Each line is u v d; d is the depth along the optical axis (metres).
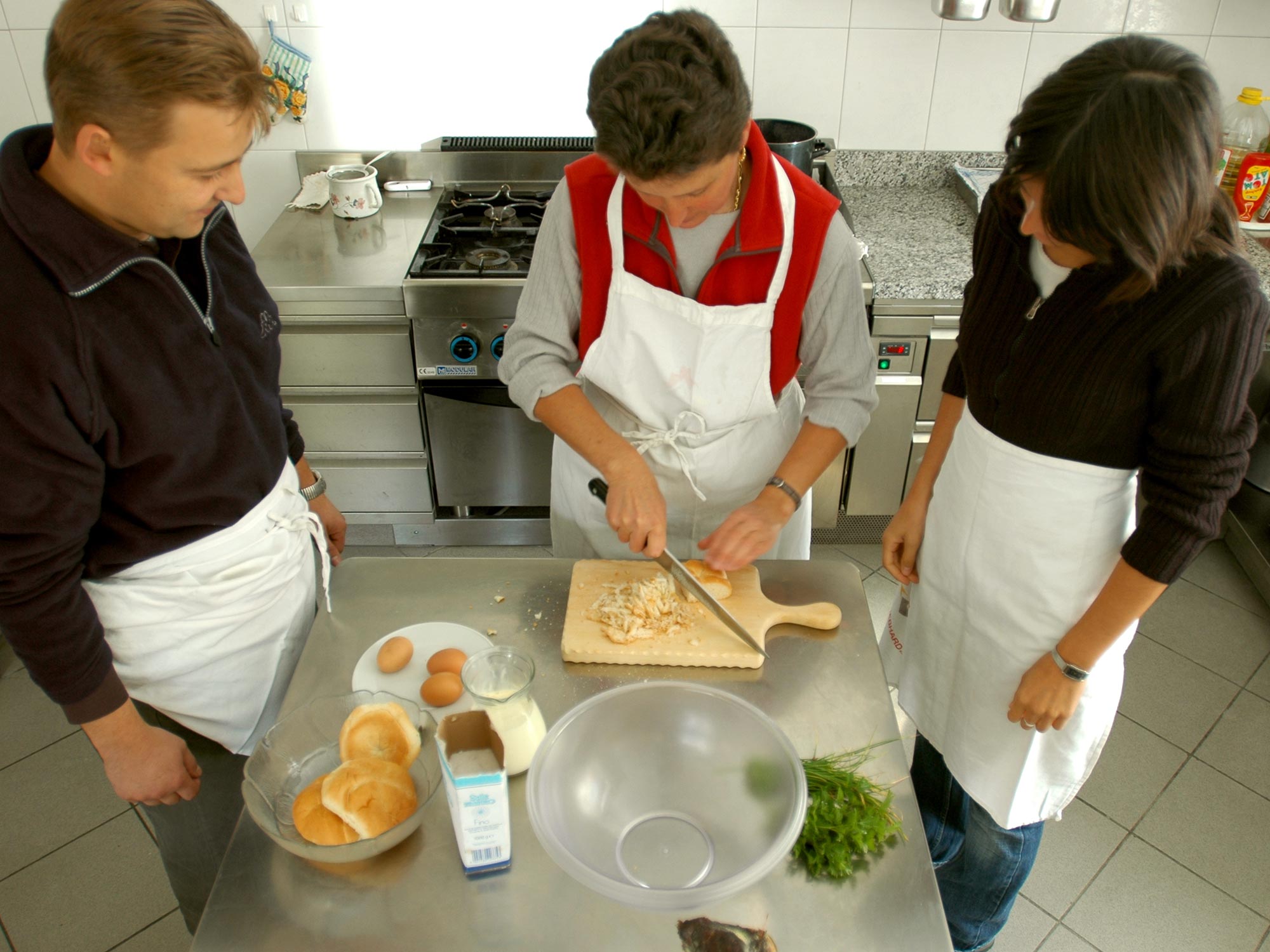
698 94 0.91
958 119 2.55
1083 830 1.89
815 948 0.83
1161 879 1.80
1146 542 1.03
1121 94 0.83
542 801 0.92
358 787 0.91
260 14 2.38
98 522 1.05
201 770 1.25
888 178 2.65
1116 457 1.08
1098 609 1.09
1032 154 0.91
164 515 1.07
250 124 0.88
